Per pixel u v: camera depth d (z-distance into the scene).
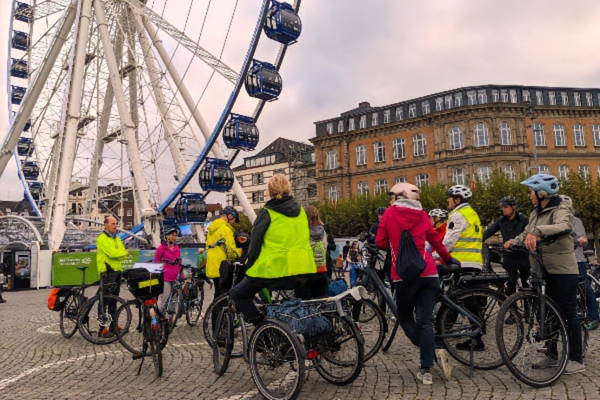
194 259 26.42
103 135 38.06
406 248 5.18
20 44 39.03
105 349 7.91
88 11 29.30
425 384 5.18
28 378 6.23
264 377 5.43
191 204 34.53
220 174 32.25
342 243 31.89
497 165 48.34
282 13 25.77
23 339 9.19
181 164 35.06
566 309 5.28
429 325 5.29
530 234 5.09
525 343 5.19
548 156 50.97
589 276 8.97
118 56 33.69
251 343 5.20
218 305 6.86
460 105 51.38
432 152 52.50
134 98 34.91
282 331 4.84
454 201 6.52
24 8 38.09
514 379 5.25
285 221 5.17
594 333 7.60
